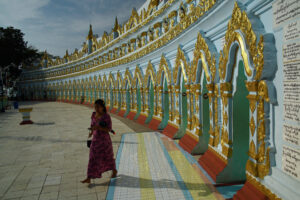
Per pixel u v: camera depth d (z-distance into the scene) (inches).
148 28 414.3
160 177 181.5
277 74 114.2
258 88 123.0
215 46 198.4
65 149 274.8
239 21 139.3
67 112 745.0
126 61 541.0
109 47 680.4
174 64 312.8
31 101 1594.5
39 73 1574.8
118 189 163.2
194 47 244.1
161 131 358.6
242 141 167.3
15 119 605.6
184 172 190.1
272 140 120.2
